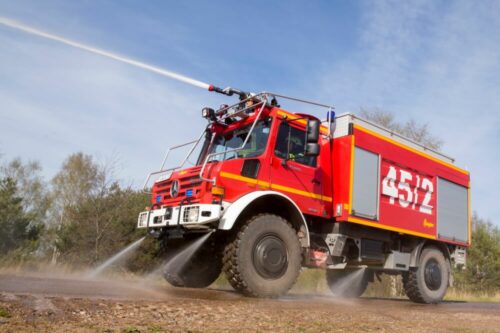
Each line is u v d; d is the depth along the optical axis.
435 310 6.97
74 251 14.05
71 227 14.55
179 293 6.12
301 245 6.73
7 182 18.22
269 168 6.80
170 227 6.78
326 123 8.17
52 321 3.14
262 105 6.90
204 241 7.01
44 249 16.80
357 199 7.81
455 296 18.73
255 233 6.15
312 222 7.80
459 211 10.62
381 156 8.51
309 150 6.73
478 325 5.18
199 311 4.07
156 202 7.30
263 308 4.72
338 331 3.86
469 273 26.88
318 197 7.49
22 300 3.73
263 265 6.13
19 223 16.59
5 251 15.27
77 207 14.94
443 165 10.28
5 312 3.23
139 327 3.18
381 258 8.52
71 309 3.56
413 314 5.75
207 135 8.00
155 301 4.45
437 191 9.95
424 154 9.72
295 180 7.16
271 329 3.64
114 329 3.05
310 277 12.43
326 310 5.17
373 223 8.09
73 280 7.81
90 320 3.28
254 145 7.02
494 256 28.03
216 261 7.87
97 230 14.08
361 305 6.90
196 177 6.43
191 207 6.14
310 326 3.96
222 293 6.66
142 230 14.43
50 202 29.75
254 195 6.23
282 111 7.16
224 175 6.25
